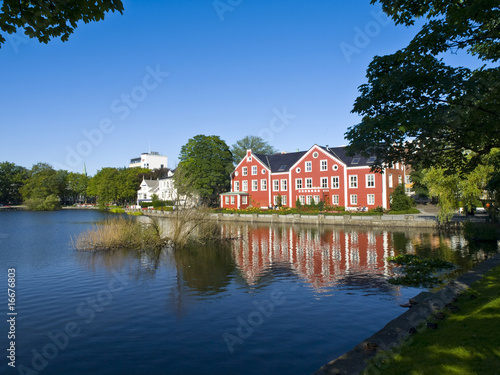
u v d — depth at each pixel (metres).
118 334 10.56
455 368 6.05
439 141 11.11
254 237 32.25
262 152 98.38
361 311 11.85
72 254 24.38
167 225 42.19
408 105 9.89
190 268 19.30
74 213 80.19
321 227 40.75
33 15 5.43
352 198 53.25
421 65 9.60
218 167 66.50
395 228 36.81
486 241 26.08
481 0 8.27
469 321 8.02
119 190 97.06
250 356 8.97
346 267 18.64
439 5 10.32
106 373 8.34
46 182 102.12
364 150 10.66
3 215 72.56
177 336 10.33
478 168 27.12
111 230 27.06
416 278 15.57
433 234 31.47
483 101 10.16
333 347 9.32
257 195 64.81
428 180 30.86
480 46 11.65
